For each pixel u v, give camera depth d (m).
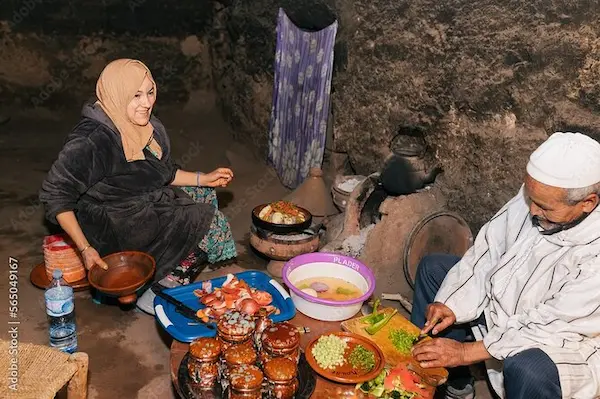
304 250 3.23
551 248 2.01
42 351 2.02
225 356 1.88
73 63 5.68
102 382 2.52
